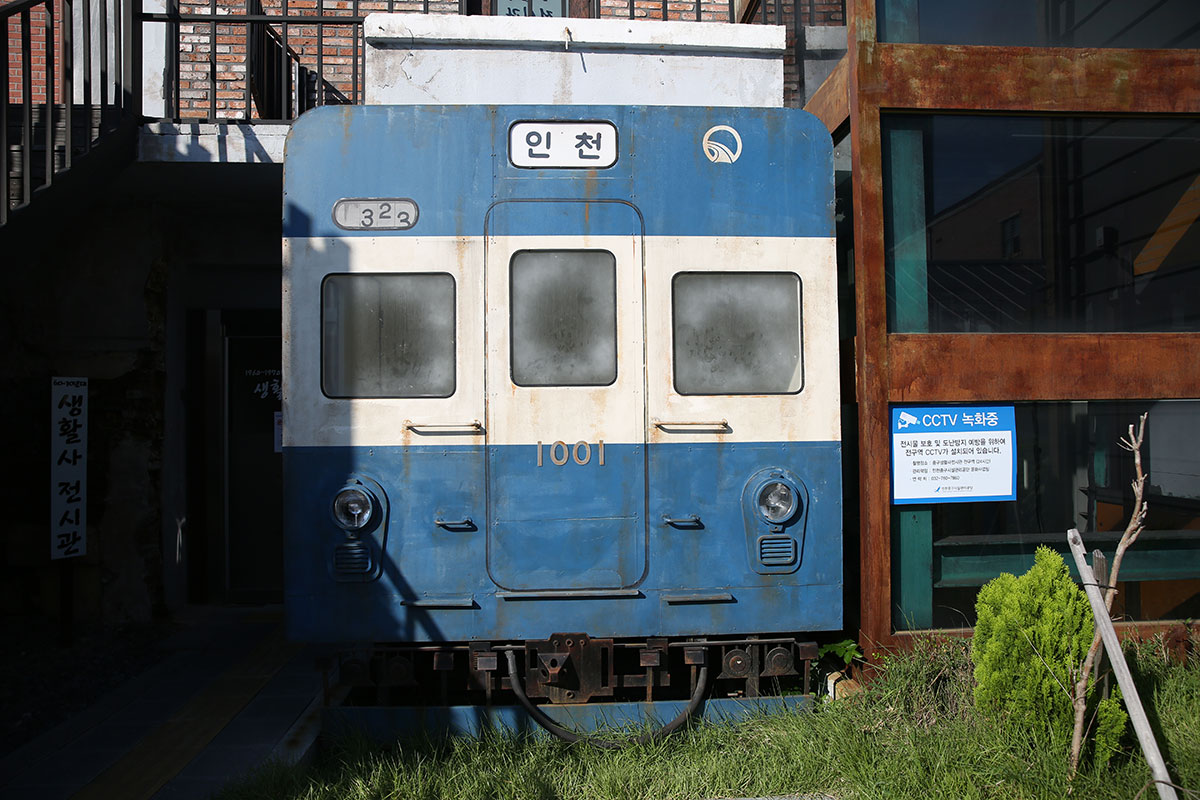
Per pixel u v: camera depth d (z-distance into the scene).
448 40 4.78
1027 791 3.31
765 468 4.09
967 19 4.70
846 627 4.86
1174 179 4.82
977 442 4.48
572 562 4.00
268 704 4.43
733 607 4.04
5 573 5.86
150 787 3.46
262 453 6.75
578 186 4.10
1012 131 4.69
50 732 4.07
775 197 4.17
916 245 4.59
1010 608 3.62
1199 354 4.58
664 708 4.04
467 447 4.00
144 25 6.59
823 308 4.16
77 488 5.43
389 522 3.97
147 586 6.01
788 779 3.59
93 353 5.99
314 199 4.05
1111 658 3.14
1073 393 4.50
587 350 4.07
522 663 4.23
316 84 6.75
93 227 6.01
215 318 6.71
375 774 3.49
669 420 4.06
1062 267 4.71
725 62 4.97
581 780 3.63
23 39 4.33
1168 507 4.70
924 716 3.86
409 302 4.05
